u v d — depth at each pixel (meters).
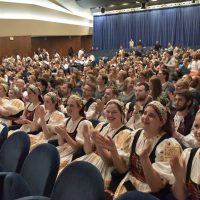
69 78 7.10
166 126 2.11
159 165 1.99
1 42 14.92
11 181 2.05
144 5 16.06
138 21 17.61
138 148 2.17
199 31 15.82
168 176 1.94
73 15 18.08
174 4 16.31
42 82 5.21
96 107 3.70
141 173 2.13
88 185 1.72
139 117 3.04
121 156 2.28
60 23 17.17
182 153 1.93
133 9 17.64
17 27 14.75
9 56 15.26
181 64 8.63
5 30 14.34
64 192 1.82
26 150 2.52
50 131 3.33
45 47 19.17
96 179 1.70
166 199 1.95
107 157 2.39
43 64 12.02
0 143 3.03
